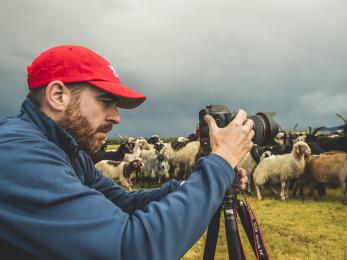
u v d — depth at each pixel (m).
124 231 0.91
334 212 9.52
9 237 0.89
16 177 0.91
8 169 0.91
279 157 11.57
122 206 1.71
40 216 0.89
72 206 0.91
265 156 14.82
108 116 1.21
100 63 1.21
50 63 1.13
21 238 0.88
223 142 1.16
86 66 1.15
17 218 0.87
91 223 0.89
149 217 0.93
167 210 0.95
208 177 1.04
